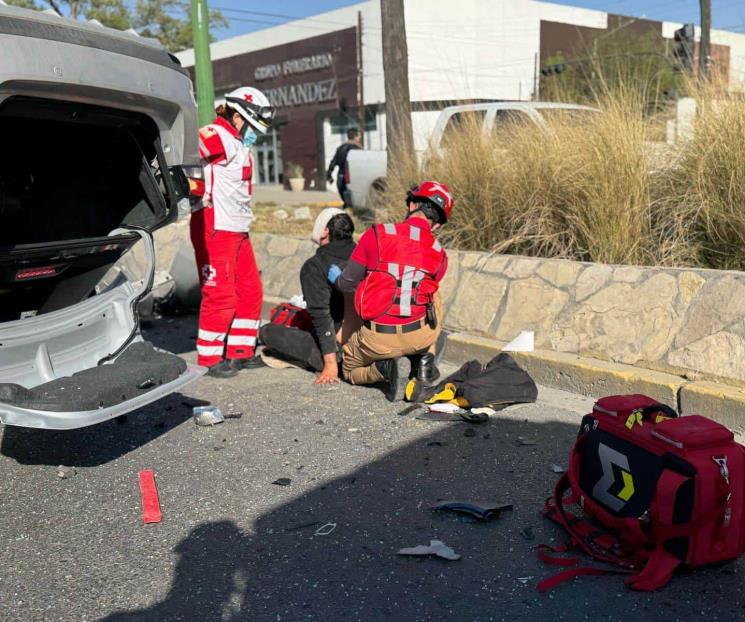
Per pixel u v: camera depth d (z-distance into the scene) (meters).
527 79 27.55
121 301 4.62
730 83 6.41
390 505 3.69
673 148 6.48
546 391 5.25
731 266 5.77
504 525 3.49
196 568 3.18
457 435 4.52
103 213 4.84
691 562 2.96
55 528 3.54
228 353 5.94
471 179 7.27
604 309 5.38
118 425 4.82
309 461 4.21
